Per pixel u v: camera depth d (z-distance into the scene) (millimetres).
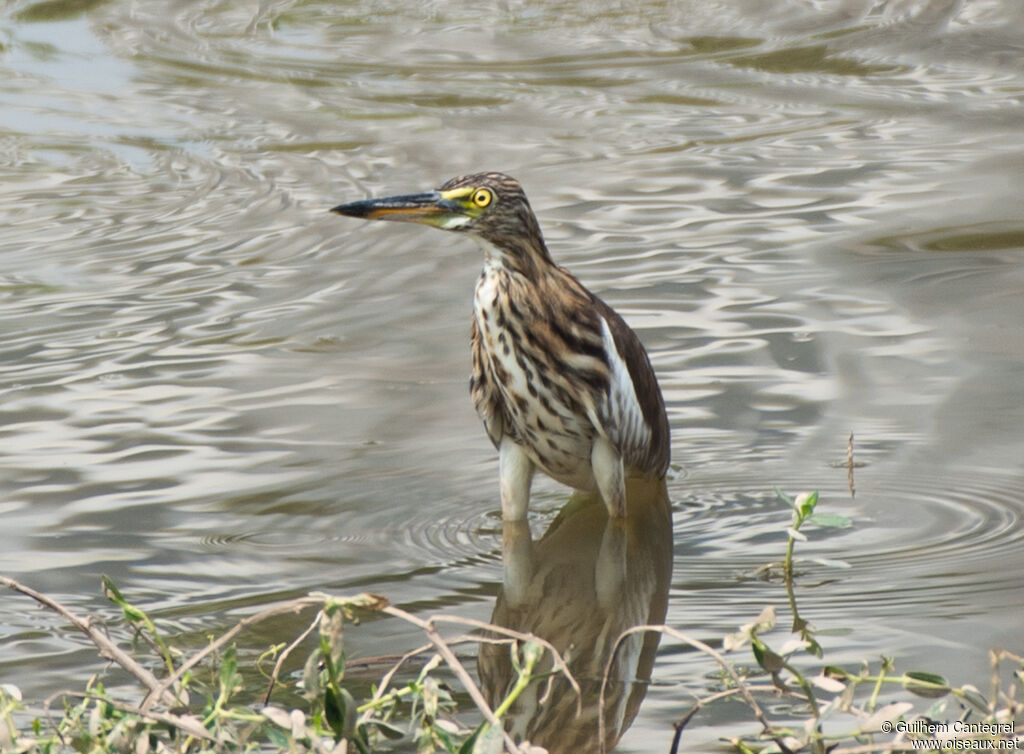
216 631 8656
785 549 9672
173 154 21359
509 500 10266
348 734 5957
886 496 10320
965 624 8383
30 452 11578
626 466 10609
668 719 7465
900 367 12586
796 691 7609
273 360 13539
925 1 28281
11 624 8781
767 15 28312
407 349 13719
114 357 13773
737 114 22453
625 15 29031
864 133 21062
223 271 16359
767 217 17359
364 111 23359
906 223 16844
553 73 25328
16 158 21297
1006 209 17141
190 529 10203
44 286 16078
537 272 9984
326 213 18375
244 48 27250
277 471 11156
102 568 9602
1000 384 12070
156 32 28281
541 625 8750
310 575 9484
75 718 6305
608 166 19891
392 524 10297
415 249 16828
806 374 12570
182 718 6000
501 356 10109
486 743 5680
